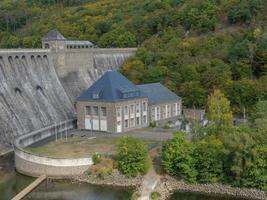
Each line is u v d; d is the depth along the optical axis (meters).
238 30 197.12
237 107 147.88
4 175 99.56
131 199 83.75
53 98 145.25
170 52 183.75
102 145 111.94
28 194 87.50
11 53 136.00
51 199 84.75
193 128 107.69
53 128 127.19
